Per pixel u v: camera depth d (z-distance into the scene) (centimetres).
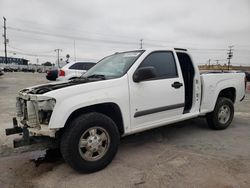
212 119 548
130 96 379
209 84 514
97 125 342
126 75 382
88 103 333
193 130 564
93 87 346
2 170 358
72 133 322
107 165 362
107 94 353
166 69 439
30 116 329
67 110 317
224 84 552
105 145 354
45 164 378
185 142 477
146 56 414
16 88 1617
